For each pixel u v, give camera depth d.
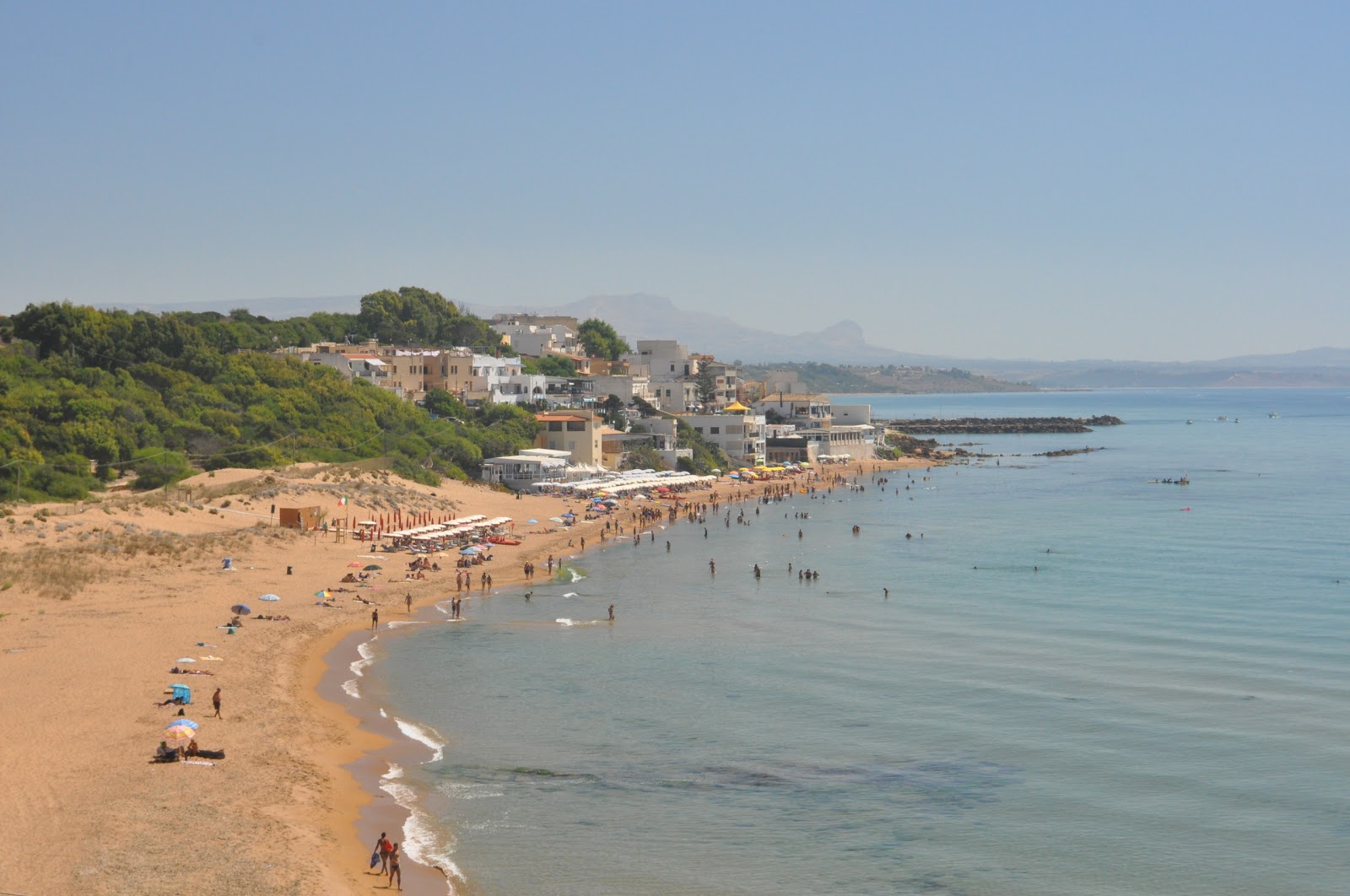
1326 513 178.50
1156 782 60.62
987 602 107.88
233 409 165.75
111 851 45.38
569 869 48.88
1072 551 141.25
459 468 181.12
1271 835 54.03
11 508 109.25
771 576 122.12
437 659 82.88
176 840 46.84
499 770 60.16
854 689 77.25
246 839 47.44
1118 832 54.38
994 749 65.44
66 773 53.16
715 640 91.06
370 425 178.62
